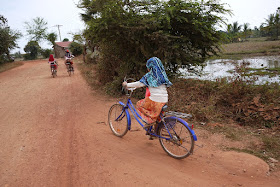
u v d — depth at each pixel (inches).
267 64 631.2
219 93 248.8
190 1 265.7
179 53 283.1
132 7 278.8
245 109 210.1
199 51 323.6
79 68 786.2
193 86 286.2
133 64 320.8
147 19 259.4
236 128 188.2
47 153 161.6
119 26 264.1
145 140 177.0
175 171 131.6
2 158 157.0
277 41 1453.0
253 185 115.3
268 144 153.2
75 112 263.3
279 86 269.6
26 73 761.0
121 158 148.9
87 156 154.1
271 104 204.7
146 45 281.1
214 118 209.8
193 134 130.7
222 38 293.9
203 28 274.8
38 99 343.3
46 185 123.6
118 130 188.9
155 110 146.3
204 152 152.5
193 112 217.3
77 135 193.0
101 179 126.6
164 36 254.5
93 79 485.4
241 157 138.4
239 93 242.4
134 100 296.2
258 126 189.0
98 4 280.2
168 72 317.1
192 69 347.3
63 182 125.8
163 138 149.6
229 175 125.6
